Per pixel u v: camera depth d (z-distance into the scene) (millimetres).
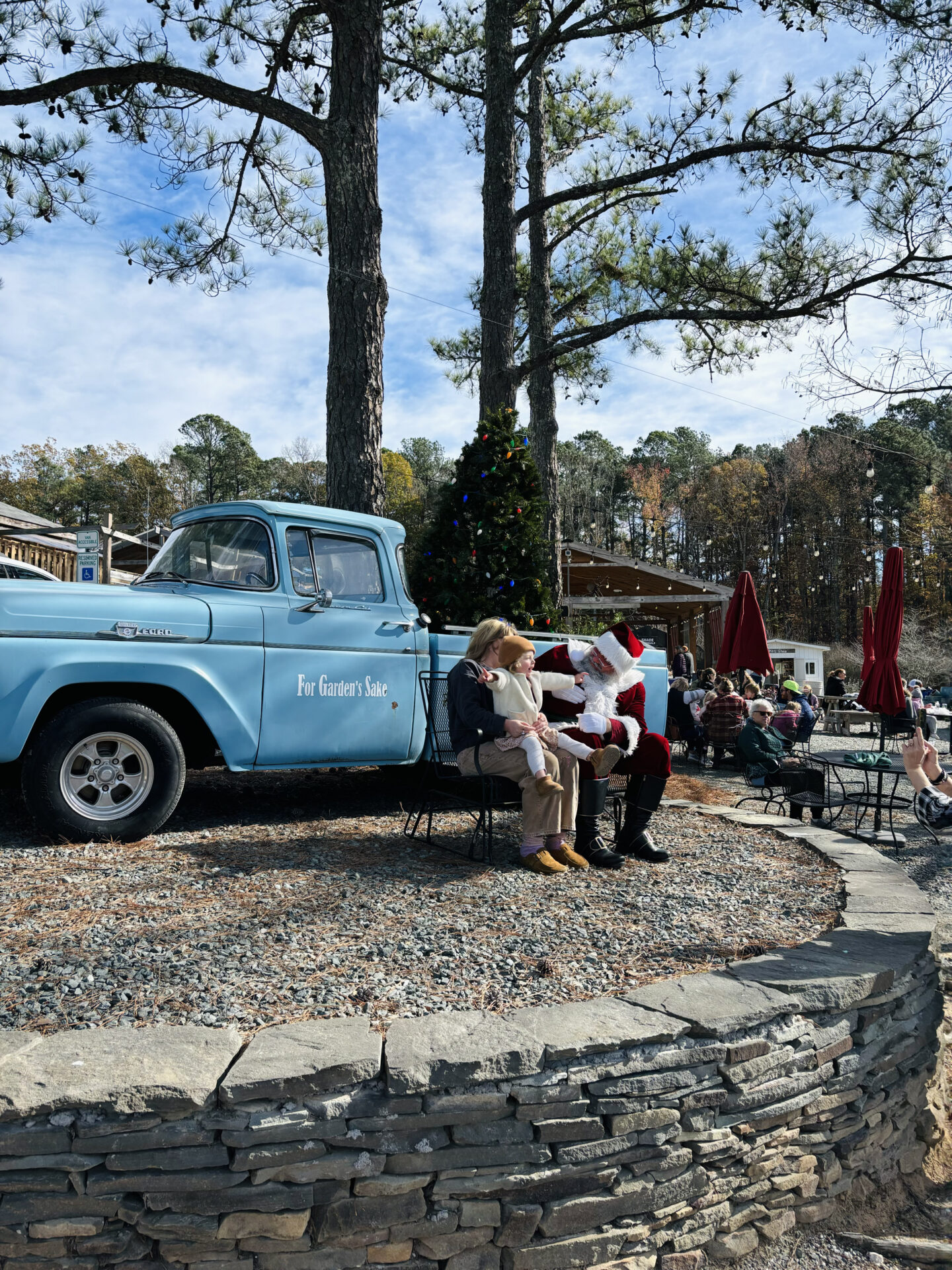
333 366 8602
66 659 4680
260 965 3246
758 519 69000
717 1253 2889
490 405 12188
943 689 28609
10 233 8562
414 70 14602
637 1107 2709
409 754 5875
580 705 5055
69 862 4398
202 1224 2350
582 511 75375
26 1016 2805
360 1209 2443
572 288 16453
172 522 6027
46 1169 2293
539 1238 2604
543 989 3166
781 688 16500
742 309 11414
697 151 11406
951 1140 3861
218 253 10383
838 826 8664
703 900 4309
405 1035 2648
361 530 5867
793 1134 3090
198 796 6262
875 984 3320
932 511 55375
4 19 8117
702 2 10914
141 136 9688
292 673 5359
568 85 17109
